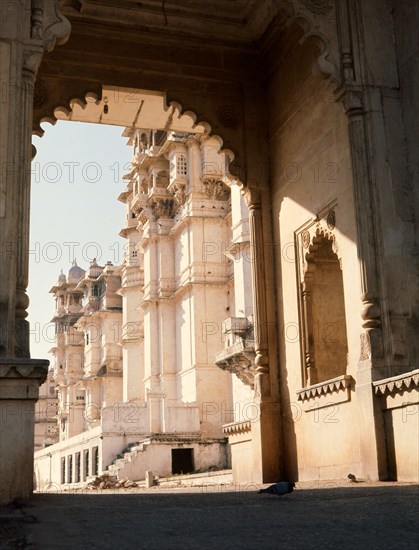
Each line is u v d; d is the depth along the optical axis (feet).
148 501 18.80
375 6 27.84
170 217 118.52
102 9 34.24
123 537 11.95
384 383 24.17
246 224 85.15
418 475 22.52
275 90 35.65
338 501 16.96
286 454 32.60
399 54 27.43
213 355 104.63
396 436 23.91
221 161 107.65
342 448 27.55
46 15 23.63
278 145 35.14
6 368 19.38
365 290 25.67
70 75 34.55
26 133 22.30
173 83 35.63
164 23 35.27
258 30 36.11
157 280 117.60
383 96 27.09
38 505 17.83
